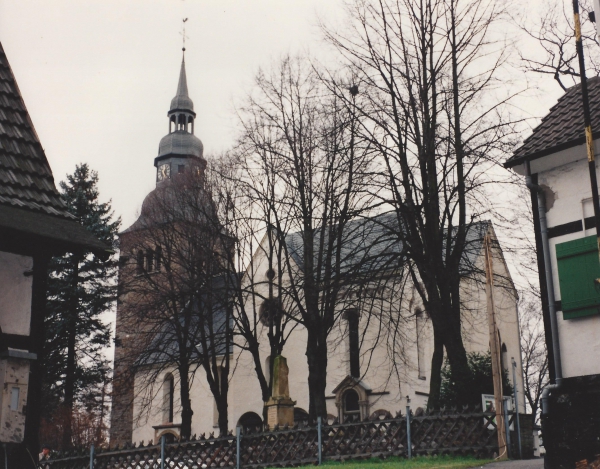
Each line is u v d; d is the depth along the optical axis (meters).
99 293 56.16
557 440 18.47
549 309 19.16
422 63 28.86
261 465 25.83
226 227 43.12
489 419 22.56
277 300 41.41
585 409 18.19
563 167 19.58
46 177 16.75
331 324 35.66
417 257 27.62
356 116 29.50
